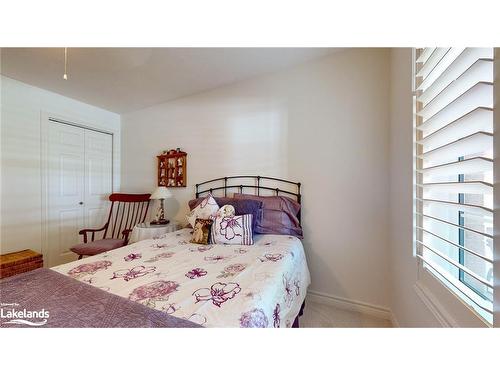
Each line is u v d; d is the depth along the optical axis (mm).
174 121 2951
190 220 2186
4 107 2326
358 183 1942
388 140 1824
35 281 1045
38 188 2578
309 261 2127
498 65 609
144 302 923
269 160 2340
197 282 1107
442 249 1050
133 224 3295
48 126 2676
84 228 3033
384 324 1745
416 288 1207
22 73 2264
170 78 2414
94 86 2580
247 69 2260
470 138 715
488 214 670
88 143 3098
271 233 2070
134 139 3336
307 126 2156
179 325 754
